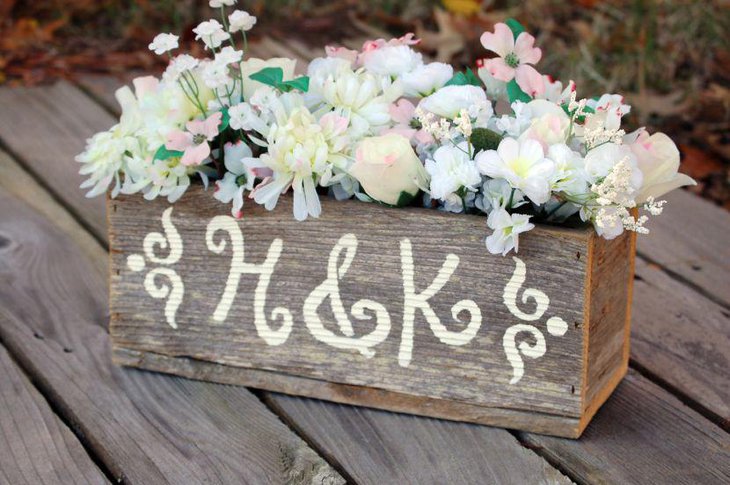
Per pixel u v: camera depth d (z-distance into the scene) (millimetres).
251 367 1481
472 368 1362
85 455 1347
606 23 3203
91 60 2932
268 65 1475
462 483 1286
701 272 1827
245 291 1450
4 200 2092
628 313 1476
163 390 1496
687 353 1578
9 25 3213
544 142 1269
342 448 1359
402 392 1408
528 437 1376
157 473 1311
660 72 2912
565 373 1323
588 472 1306
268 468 1315
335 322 1411
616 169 1204
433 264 1335
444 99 1339
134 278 1506
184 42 3117
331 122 1326
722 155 2469
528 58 1380
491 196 1279
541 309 1307
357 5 3412
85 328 1652
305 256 1399
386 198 1319
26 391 1482
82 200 2094
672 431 1387
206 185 1417
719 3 3258
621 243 1391
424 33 3059
